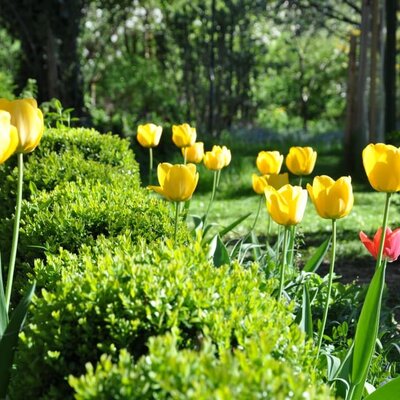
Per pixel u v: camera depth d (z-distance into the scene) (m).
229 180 17.92
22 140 3.94
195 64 26.88
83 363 3.27
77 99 18.86
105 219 6.02
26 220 6.17
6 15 18.36
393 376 5.17
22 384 3.31
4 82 19.62
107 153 9.76
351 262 10.45
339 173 20.12
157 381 2.45
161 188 4.42
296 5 28.58
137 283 3.40
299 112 42.59
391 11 19.75
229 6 26.39
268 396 2.41
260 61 30.00
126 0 27.47
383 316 6.14
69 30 18.56
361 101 19.55
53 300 3.44
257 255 6.80
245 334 3.17
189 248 3.93
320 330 4.33
